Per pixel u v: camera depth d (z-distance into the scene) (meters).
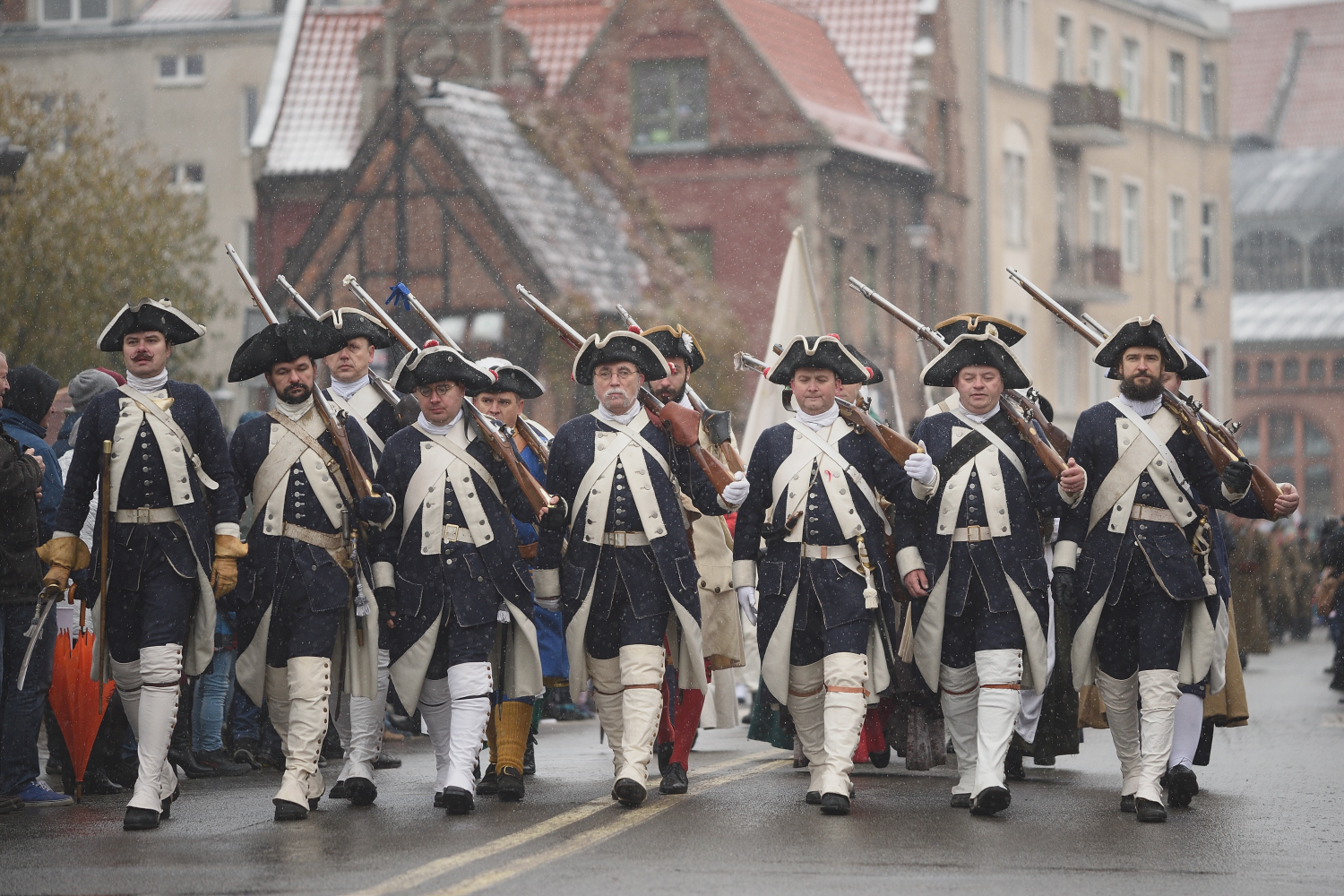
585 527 12.34
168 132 61.88
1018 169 60.41
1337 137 118.19
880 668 12.30
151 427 11.58
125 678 11.83
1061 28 63.62
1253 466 11.76
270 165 51.12
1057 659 14.57
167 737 11.64
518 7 54.66
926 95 54.22
